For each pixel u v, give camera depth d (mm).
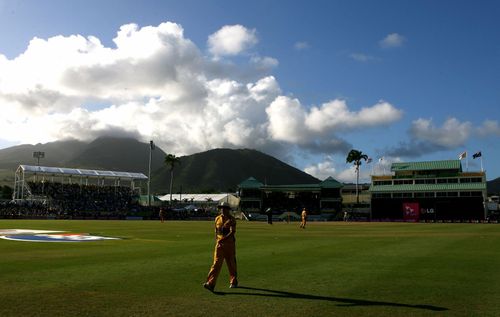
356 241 27375
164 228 45344
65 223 58062
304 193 126125
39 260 16188
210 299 9609
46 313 8297
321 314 8367
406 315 8289
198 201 166750
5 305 8898
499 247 22781
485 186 98062
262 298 9734
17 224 52875
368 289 10789
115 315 8211
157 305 9008
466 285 11336
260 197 125375
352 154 129750
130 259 16641
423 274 13148
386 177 108688
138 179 145375
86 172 132375
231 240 10852
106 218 94750
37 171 120125
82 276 12531
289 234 35750
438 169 106500
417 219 100188
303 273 13312
